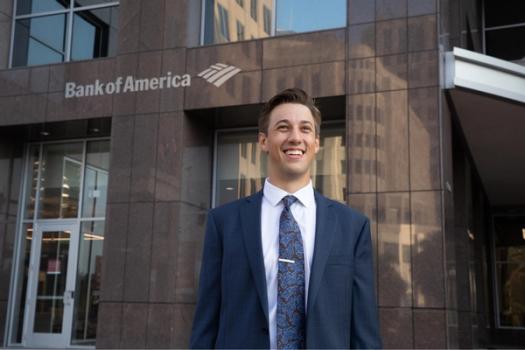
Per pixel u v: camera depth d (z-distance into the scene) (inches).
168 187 412.2
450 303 347.3
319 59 388.8
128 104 433.1
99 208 485.1
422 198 345.7
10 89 472.1
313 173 429.1
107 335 404.8
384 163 357.1
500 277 737.6
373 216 352.5
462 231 467.2
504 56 578.9
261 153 447.2
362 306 91.3
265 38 405.7
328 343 85.2
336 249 90.4
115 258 413.7
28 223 501.0
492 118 424.2
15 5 510.6
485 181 616.7
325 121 431.2
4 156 495.2
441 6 375.2
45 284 486.0
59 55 488.1
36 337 478.0
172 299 396.5
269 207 92.8
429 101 355.3
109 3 480.4
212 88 413.7
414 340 330.3
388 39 371.6
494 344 704.4
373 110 366.0
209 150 450.9
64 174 500.4
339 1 410.3
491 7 593.9
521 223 744.3
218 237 95.5
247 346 86.0
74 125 464.4
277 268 88.8
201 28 444.8
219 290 94.3
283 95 94.0
